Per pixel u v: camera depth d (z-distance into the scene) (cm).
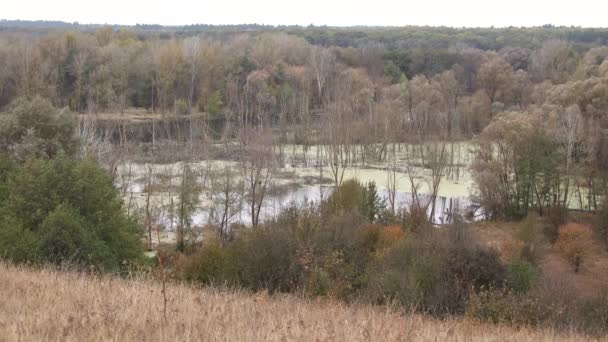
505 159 4331
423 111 5903
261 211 4200
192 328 754
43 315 777
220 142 6000
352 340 784
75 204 2091
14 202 2052
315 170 5459
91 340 693
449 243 2264
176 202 4044
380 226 3055
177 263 2259
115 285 1089
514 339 1077
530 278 2155
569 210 4291
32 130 2983
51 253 1812
